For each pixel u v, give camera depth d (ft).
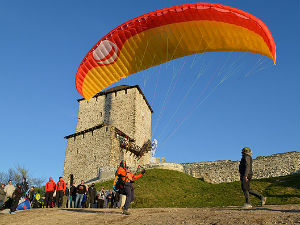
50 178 50.70
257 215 19.30
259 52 34.88
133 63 44.34
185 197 71.67
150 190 76.84
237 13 32.12
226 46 37.86
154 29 39.19
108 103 155.12
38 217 26.66
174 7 35.53
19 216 28.86
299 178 77.61
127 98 150.10
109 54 42.93
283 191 64.49
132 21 38.81
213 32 36.73
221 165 107.76
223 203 59.26
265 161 102.42
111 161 120.16
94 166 125.29
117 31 40.32
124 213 25.68
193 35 38.37
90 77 45.78
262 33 31.27
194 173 109.19
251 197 62.08
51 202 49.55
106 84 46.91
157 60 43.39
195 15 35.24
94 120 155.74
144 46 41.93
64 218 25.12
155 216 23.16
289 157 97.86
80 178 129.80
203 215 21.25
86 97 48.42
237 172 103.19
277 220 17.30
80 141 139.64
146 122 160.86
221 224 17.57
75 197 51.03
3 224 24.06
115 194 52.21
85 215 26.55
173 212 25.62
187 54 41.63
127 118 145.48
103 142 126.41
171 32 39.04
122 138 130.62
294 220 16.76
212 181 106.32
